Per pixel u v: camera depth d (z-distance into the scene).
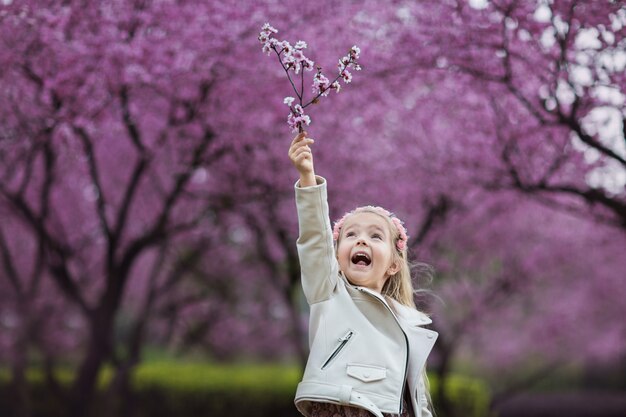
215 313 17.48
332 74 8.41
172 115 8.85
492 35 7.52
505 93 8.33
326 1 8.05
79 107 7.67
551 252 14.28
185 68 7.86
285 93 8.84
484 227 12.85
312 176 3.55
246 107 8.89
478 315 14.55
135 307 17.52
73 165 11.34
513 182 9.25
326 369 3.49
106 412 12.00
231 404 14.95
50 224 11.98
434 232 11.99
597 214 9.08
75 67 7.34
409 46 8.01
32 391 14.28
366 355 3.50
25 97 7.74
